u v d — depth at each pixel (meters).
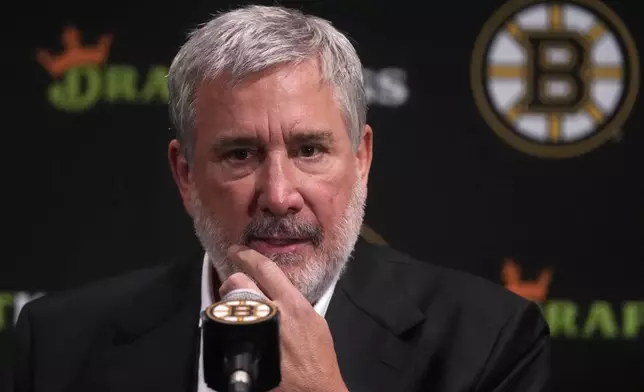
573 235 9.91
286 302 4.43
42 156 9.84
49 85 9.84
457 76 9.91
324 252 4.77
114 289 6.12
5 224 9.80
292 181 4.64
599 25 9.93
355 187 4.96
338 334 5.56
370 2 9.84
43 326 5.95
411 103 9.91
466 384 5.43
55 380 5.63
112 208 9.89
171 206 9.94
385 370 5.46
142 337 5.70
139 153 9.91
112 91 9.88
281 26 4.73
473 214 9.92
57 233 9.85
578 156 9.91
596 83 9.93
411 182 9.91
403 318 5.71
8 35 9.80
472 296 5.95
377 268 6.14
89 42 9.85
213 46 4.73
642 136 9.91
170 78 5.11
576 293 9.90
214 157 4.73
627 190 9.91
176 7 9.88
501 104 9.92
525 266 9.91
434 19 9.90
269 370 3.50
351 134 4.89
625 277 9.88
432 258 9.91
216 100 4.69
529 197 9.93
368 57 9.88
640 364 9.89
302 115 4.62
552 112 9.93
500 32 9.91
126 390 5.47
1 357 9.70
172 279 6.06
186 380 5.44
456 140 9.91
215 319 3.50
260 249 4.71
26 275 9.82
